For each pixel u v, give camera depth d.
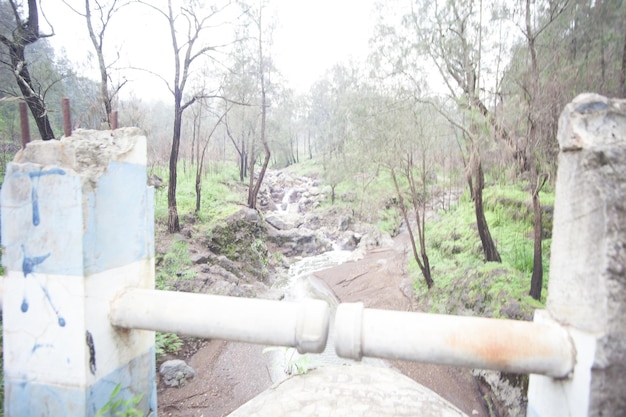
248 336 2.58
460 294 9.66
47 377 2.68
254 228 16.98
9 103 14.46
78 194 2.53
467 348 2.27
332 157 25.09
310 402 3.46
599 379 1.94
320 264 18.58
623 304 1.91
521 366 2.21
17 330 2.74
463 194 18.05
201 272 11.62
